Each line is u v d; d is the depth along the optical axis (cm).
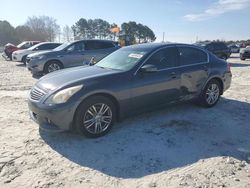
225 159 409
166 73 557
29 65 1224
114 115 498
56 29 7656
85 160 403
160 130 516
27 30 7425
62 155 416
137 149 439
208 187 338
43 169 376
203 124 553
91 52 1244
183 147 449
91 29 7300
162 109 639
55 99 444
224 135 502
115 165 391
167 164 395
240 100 750
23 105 680
